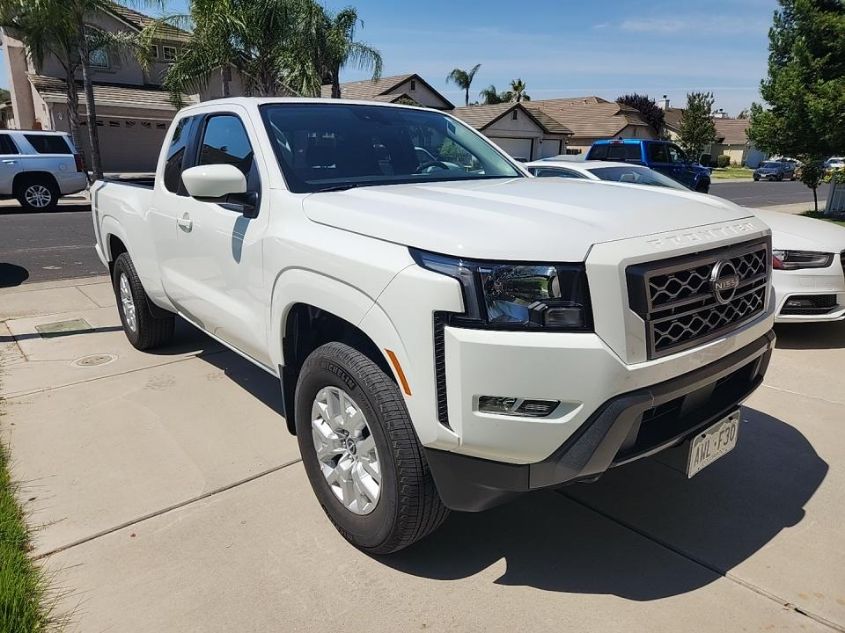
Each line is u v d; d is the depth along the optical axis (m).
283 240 2.94
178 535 2.96
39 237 12.43
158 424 4.10
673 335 2.37
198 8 16.03
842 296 5.49
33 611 2.47
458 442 2.28
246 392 4.62
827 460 3.65
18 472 3.50
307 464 3.06
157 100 28.30
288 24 16.42
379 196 2.87
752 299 2.76
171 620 2.45
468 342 2.18
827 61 13.99
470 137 4.25
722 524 3.06
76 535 2.96
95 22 25.03
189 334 6.03
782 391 4.65
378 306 2.41
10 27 20.64
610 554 2.84
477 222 2.37
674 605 2.52
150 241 4.60
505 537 2.96
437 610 2.51
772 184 37.56
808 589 2.61
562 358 2.15
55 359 5.34
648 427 2.53
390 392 2.51
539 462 2.27
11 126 38.31
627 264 2.20
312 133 3.51
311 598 2.57
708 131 50.72
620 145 16.59
